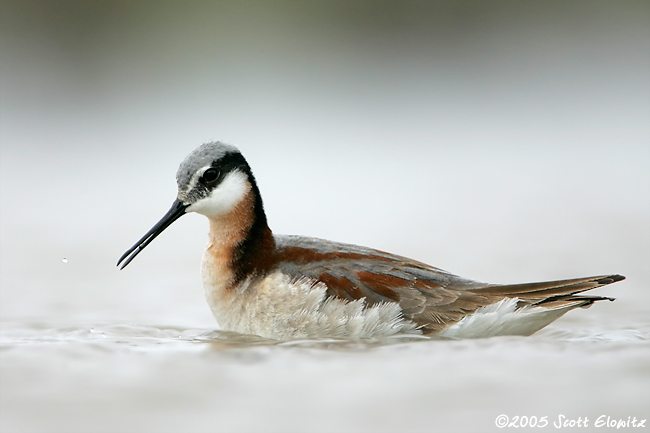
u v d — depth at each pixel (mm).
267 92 27156
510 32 30016
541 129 24750
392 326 8562
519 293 8609
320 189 19062
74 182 19594
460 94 27656
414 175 20688
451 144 23609
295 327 8641
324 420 5809
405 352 7676
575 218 16391
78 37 27031
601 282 8570
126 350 7852
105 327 9188
